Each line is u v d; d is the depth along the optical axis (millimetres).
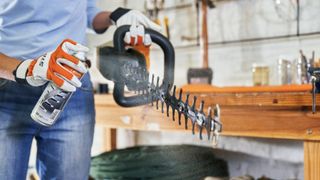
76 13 749
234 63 1450
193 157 900
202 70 1303
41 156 845
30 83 630
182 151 905
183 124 738
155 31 734
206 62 1394
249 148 1337
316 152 838
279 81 1222
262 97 891
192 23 1313
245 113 900
